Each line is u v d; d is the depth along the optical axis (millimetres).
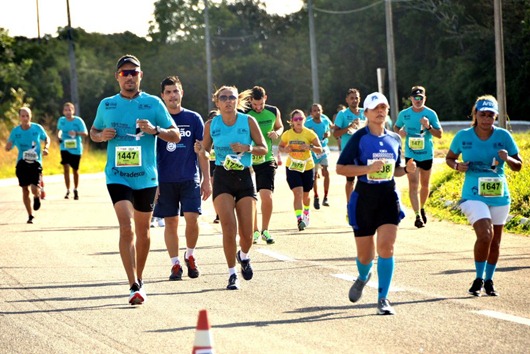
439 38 114250
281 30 157625
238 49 154625
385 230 16266
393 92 71062
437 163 50719
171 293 18891
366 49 124188
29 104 116500
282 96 139375
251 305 17359
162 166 20500
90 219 34469
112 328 15656
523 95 100562
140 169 17844
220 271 21625
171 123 18188
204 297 18328
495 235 18047
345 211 34812
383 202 16375
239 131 19156
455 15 110938
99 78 131125
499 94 38812
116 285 20047
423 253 23188
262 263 22562
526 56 98688
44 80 123750
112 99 17906
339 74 128375
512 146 18109
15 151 66625
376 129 16531
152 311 17031
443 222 29719
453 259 22125
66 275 21531
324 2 131125
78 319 16484
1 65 118750
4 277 21406
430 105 113000
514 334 14359
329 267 21656
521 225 26922
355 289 16859
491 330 14672
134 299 17578
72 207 39469
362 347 13781
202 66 145000
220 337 14680
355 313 16328
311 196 41094
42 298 18688
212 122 19406
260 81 139250
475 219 17734
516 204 28562
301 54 139375
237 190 19312
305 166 29359
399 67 120500
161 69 144875
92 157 72625
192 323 15891
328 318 15961
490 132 18125
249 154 19375
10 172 63438
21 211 38062
